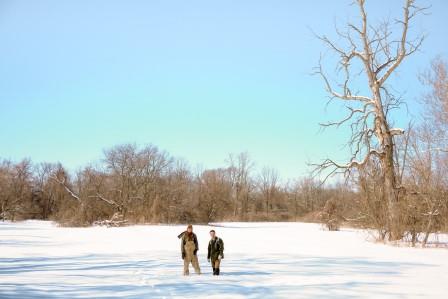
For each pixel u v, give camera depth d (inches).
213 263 563.5
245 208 4311.0
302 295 414.6
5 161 3641.7
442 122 1274.6
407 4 1283.2
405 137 1274.6
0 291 410.3
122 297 394.9
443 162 1214.3
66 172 3590.1
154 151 3034.0
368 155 1318.9
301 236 1598.2
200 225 2741.1
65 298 383.9
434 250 1008.9
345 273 583.5
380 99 1330.0
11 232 1676.9
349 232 1939.0
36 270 585.6
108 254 839.7
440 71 1318.9
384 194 1282.0
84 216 2413.9
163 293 420.2
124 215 2566.4
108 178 2842.0
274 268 641.0
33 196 3727.9
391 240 1202.6
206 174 3351.4
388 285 479.5
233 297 402.6
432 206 1139.3
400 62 1310.3
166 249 970.7
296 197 4549.7
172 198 2834.6
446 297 408.8
